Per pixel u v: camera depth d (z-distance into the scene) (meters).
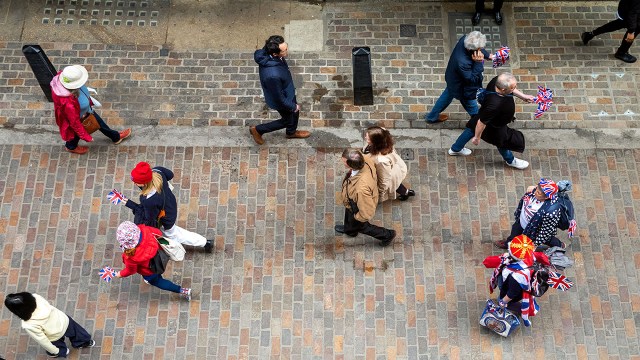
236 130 9.05
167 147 8.91
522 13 10.07
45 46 9.77
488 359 7.45
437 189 8.55
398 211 8.38
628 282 7.88
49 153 8.85
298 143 8.92
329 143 8.93
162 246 6.85
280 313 7.75
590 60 9.64
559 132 8.99
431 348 7.53
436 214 8.37
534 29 9.93
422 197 8.48
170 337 7.64
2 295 7.88
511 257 6.42
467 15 10.05
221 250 8.14
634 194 8.47
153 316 7.75
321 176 8.66
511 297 6.67
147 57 9.70
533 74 9.55
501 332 7.32
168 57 9.71
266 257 8.10
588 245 8.12
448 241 8.18
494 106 7.21
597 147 8.85
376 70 9.59
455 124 9.07
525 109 9.21
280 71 7.48
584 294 7.80
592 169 8.68
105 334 7.65
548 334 7.57
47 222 8.35
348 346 7.56
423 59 9.70
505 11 10.09
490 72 9.59
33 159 8.80
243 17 10.06
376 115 9.19
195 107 9.27
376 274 7.97
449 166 8.72
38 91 9.39
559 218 6.85
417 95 9.37
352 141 8.94
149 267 6.77
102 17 10.03
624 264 8.00
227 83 9.48
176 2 10.16
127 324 7.71
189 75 9.55
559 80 9.48
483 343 7.54
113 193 7.18
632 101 9.26
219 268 8.02
